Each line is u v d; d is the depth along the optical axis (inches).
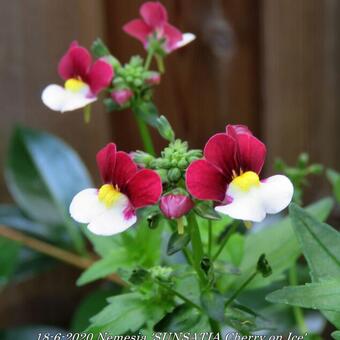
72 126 15.7
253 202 8.8
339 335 9.1
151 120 11.3
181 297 9.7
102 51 11.4
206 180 8.9
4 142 15.6
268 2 15.8
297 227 9.4
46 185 14.8
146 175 9.0
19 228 14.9
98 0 15.4
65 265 15.9
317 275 9.2
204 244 11.3
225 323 9.6
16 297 15.9
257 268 9.7
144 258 11.1
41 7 15.3
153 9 11.8
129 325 9.9
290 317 13.6
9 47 15.4
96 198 9.4
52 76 15.5
